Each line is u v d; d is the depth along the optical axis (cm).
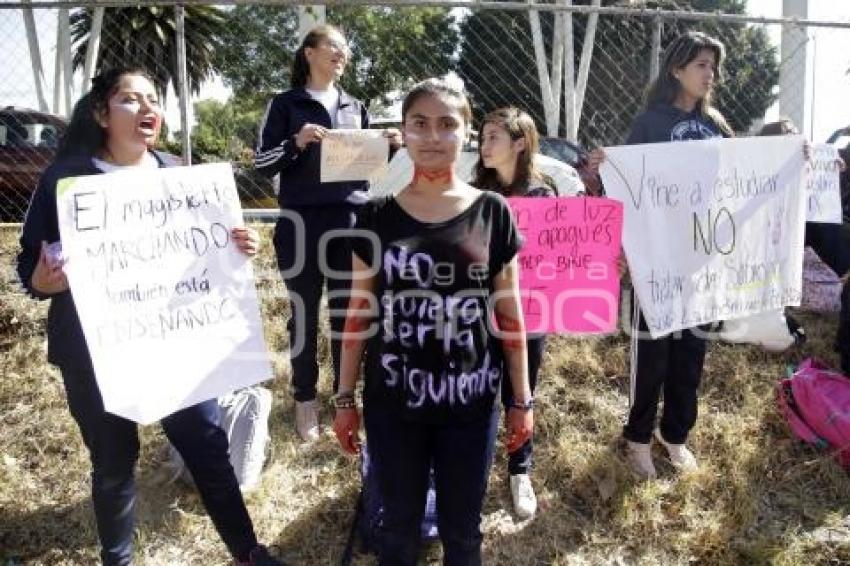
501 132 281
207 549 276
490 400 202
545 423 359
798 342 424
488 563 276
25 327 406
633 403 312
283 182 321
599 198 276
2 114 698
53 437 332
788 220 313
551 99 1155
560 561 279
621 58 989
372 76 973
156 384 220
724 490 315
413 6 484
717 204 297
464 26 1038
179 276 227
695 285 297
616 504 303
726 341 424
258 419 316
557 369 397
